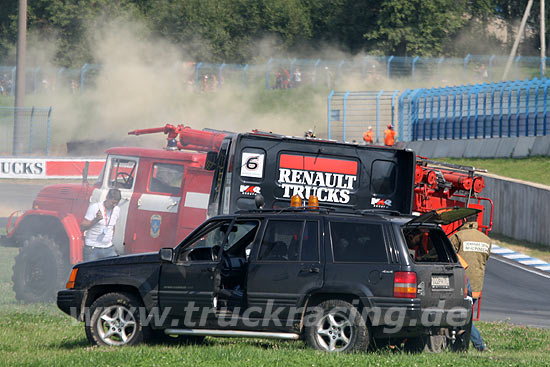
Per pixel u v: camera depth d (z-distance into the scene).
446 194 59.88
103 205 54.81
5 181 151.88
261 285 35.94
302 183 56.41
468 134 159.62
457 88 164.38
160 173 58.72
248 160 55.84
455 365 31.70
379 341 37.78
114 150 59.94
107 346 36.78
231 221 37.81
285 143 56.34
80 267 38.34
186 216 56.97
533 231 106.44
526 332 50.38
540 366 32.78
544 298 70.50
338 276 35.09
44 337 40.84
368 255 35.25
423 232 37.72
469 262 44.22
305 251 35.91
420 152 172.00
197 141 67.56
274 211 37.66
